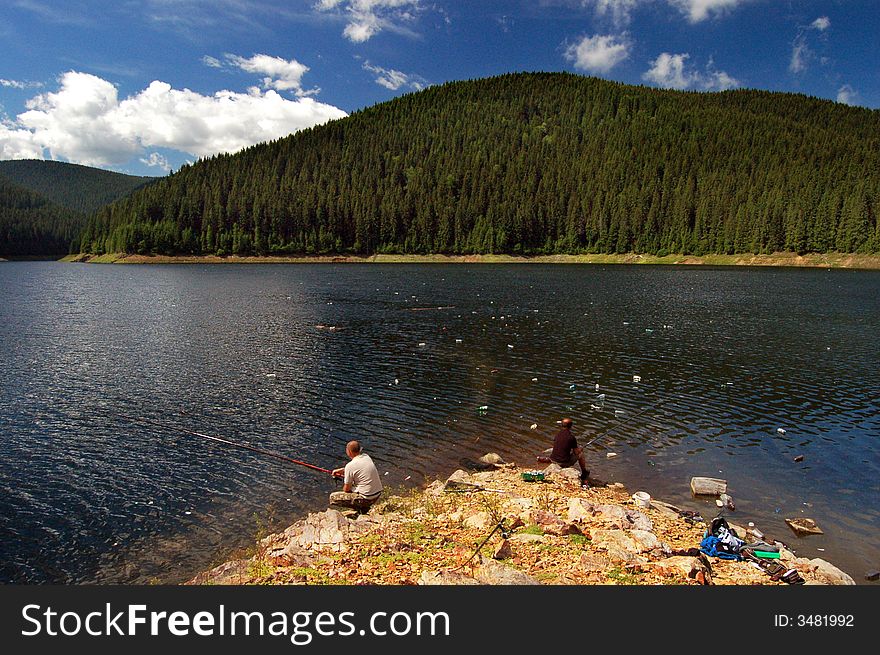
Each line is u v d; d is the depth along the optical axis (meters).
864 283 77.44
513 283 79.94
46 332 36.12
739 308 49.12
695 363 27.50
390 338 34.38
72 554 10.52
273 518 11.98
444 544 9.34
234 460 15.34
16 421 18.45
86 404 20.39
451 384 23.58
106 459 15.33
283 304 52.75
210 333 35.88
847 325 39.22
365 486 12.39
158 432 17.52
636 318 43.03
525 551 8.93
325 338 34.25
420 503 11.94
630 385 23.47
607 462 15.55
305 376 24.75
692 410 20.09
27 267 139.50
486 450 16.41
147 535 11.27
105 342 32.62
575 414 19.66
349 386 23.11
